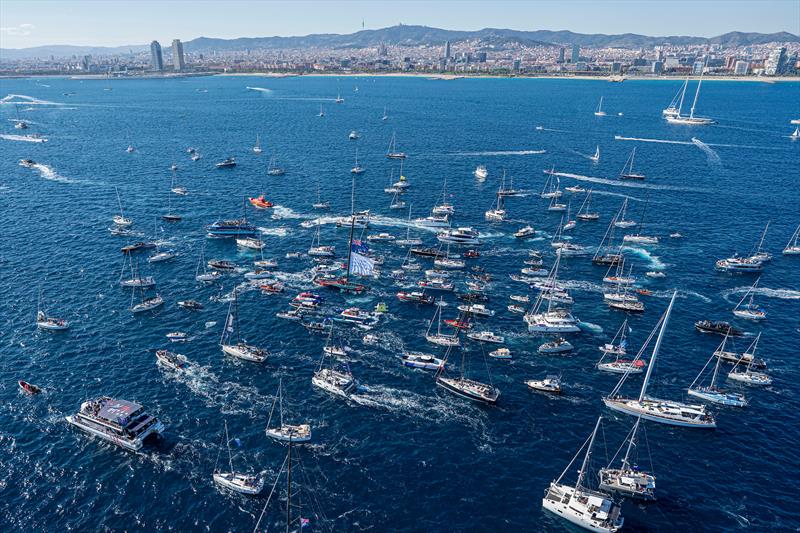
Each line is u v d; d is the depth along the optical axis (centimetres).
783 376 10156
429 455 8056
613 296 12888
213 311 12169
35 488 7319
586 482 7606
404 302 12719
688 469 7894
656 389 9750
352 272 13262
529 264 14750
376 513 7031
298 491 7338
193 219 18225
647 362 10544
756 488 7562
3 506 7038
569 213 19350
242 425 8556
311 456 7956
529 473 7788
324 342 10994
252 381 9675
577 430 8669
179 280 13700
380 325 11688
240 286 13425
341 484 7481
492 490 7475
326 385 9438
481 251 15862
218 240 16438
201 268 14438
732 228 17988
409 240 16225
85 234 16625
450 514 7062
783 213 19462
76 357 10275
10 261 14525
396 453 8069
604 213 19450
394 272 14275
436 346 10944
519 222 18388
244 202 19838
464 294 13112
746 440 8506
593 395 9544
